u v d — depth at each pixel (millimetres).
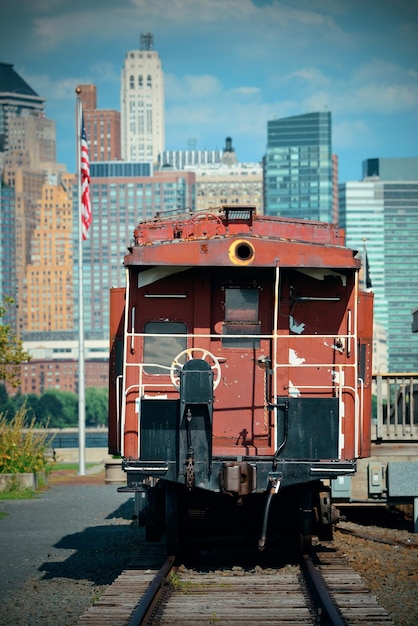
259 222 41438
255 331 39156
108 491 79688
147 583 35250
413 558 41594
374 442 51844
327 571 36844
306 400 36594
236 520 40562
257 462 36406
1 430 83812
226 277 39250
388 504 51375
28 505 68812
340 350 38875
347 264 38250
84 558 44250
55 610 33469
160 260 38094
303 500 38750
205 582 35406
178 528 38844
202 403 35750
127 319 38406
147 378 38719
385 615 30422
